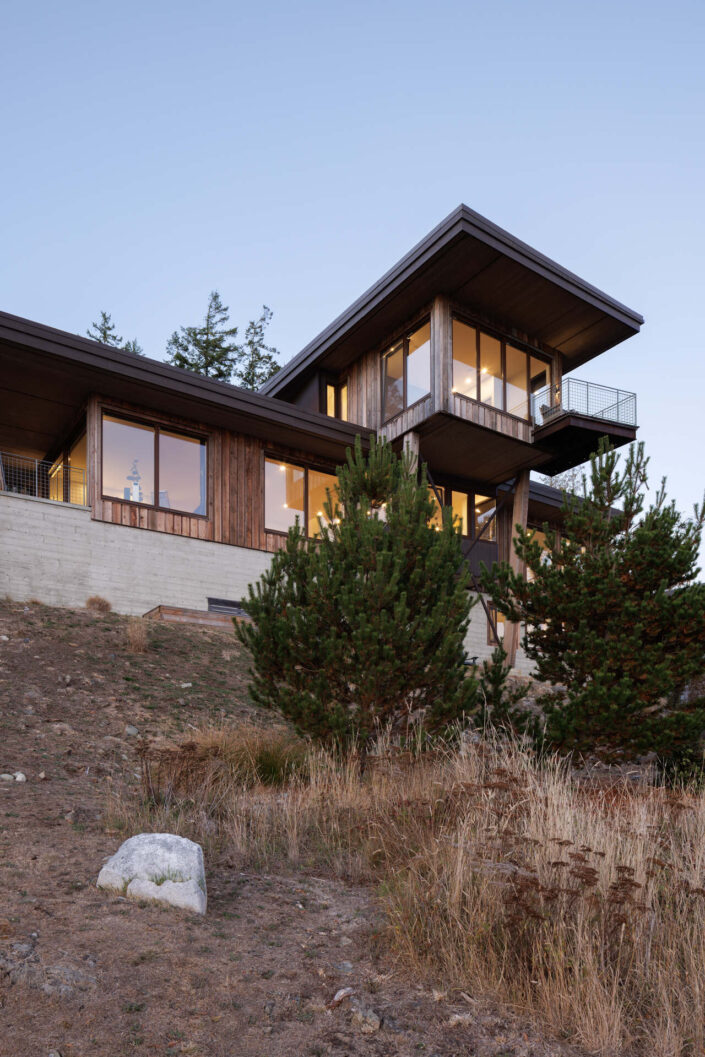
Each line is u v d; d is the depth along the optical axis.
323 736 7.64
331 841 5.58
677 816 5.31
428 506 8.75
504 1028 2.99
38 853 4.53
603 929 3.54
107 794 6.40
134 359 15.48
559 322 20.64
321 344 21.84
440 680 7.93
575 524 9.60
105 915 3.69
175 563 16.83
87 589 15.38
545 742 8.59
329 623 8.12
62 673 10.30
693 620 8.72
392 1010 3.06
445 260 17.64
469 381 19.38
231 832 5.44
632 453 9.59
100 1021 2.69
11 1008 2.69
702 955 3.33
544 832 4.49
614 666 8.96
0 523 14.45
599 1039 2.88
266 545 18.56
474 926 3.67
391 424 20.11
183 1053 2.56
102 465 16.20
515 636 20.75
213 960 3.36
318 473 20.36
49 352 14.30
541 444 20.45
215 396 16.77
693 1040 2.92
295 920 4.07
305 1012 2.99
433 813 5.23
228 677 12.24
